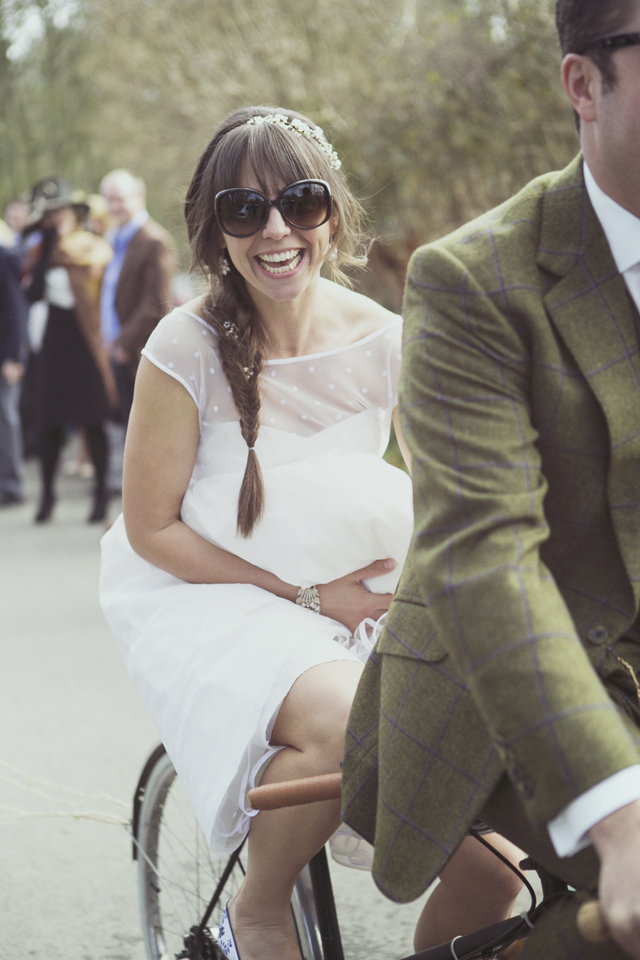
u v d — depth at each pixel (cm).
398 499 184
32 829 323
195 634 179
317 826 165
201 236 192
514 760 108
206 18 1020
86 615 556
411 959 157
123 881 291
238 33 988
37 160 1714
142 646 186
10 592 606
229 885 218
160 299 687
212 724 170
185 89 1061
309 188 184
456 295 121
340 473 185
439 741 127
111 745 383
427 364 121
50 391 766
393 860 129
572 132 657
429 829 127
